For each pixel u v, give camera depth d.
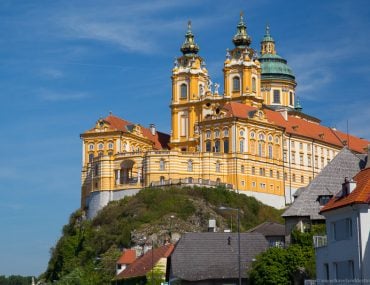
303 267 110.31
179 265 127.62
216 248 130.12
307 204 119.56
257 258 117.56
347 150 123.56
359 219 86.62
